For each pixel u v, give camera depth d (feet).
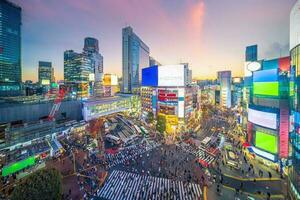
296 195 100.07
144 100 387.75
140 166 162.09
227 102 544.21
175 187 128.88
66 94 474.49
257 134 166.20
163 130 272.31
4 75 506.07
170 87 298.35
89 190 125.08
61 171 152.15
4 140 169.48
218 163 165.27
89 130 276.00
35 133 197.47
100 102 361.30
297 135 102.47
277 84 153.38
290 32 119.55
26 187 86.38
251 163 163.94
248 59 327.88
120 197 117.91
